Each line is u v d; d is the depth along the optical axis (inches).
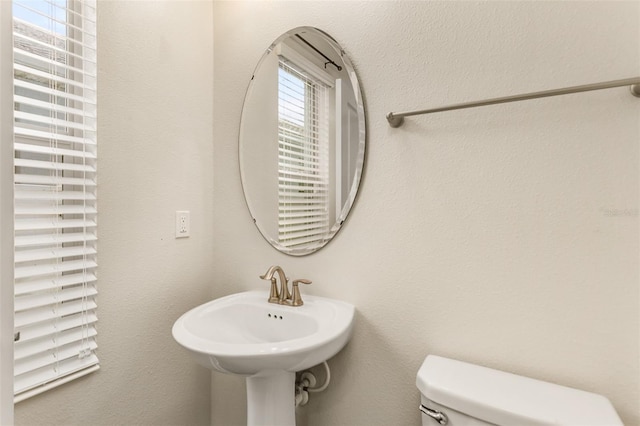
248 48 55.6
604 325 32.8
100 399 43.0
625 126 31.9
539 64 35.4
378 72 44.0
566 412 29.2
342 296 46.8
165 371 51.3
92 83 42.2
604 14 32.8
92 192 42.2
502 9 37.0
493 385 33.5
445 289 40.1
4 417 18.8
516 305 36.4
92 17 42.2
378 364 44.1
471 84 38.6
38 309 37.5
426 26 41.1
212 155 58.9
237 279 56.7
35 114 38.7
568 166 34.1
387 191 43.4
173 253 52.3
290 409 42.8
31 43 38.0
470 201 38.7
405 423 42.4
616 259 32.4
